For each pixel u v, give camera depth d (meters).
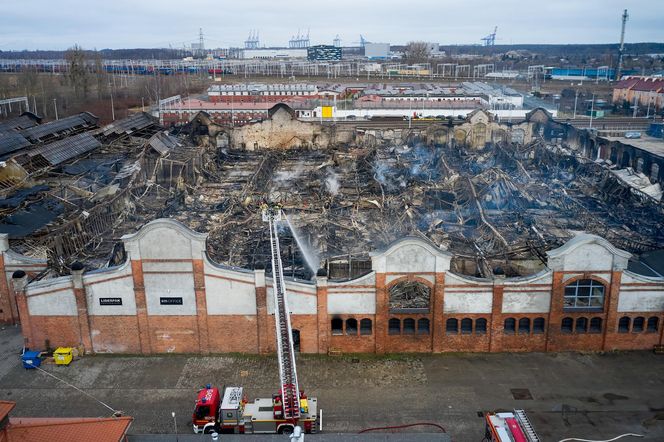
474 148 106.69
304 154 102.31
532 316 40.44
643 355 40.75
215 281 39.81
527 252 49.78
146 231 38.69
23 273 40.28
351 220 61.38
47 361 40.75
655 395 36.78
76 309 40.53
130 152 93.50
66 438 25.69
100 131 103.75
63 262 48.56
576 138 106.62
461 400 36.56
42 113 156.50
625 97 168.12
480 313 40.41
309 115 135.75
